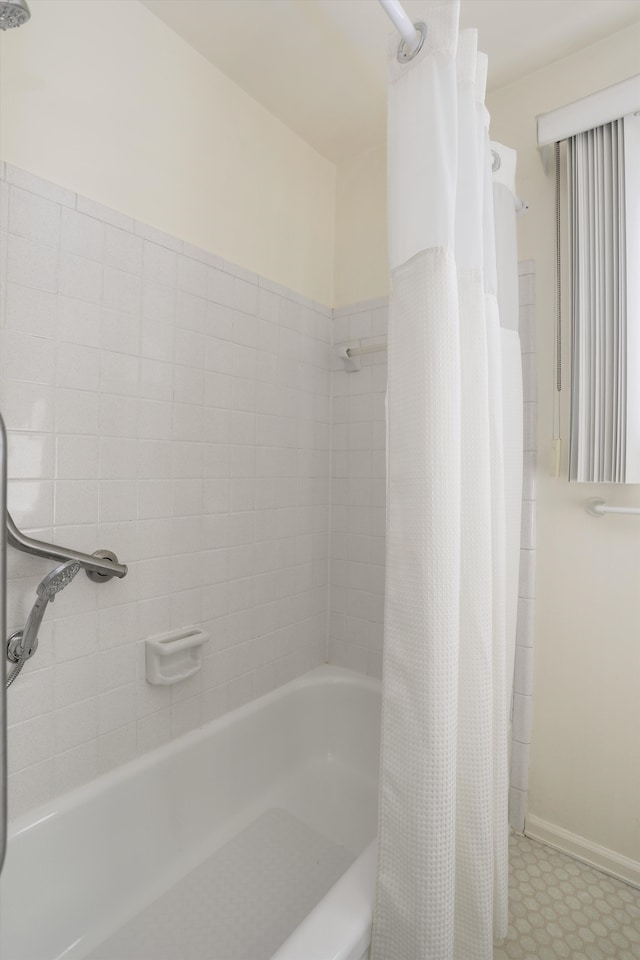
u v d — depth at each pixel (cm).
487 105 171
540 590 162
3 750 55
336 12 139
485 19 143
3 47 110
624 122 138
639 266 137
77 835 118
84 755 125
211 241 157
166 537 144
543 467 161
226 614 163
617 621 149
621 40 147
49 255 117
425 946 89
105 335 128
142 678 138
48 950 110
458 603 98
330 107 176
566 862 153
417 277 99
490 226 119
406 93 103
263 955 113
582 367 146
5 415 110
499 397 116
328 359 205
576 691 156
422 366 97
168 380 144
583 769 155
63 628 121
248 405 169
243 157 168
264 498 176
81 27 124
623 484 148
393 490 102
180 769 142
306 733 185
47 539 117
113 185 130
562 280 156
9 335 111
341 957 85
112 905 123
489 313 117
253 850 146
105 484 129
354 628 199
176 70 146
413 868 92
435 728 92
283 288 183
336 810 165
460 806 105
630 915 135
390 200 106
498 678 116
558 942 126
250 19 141
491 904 104
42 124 116
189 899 128
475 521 107
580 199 145
